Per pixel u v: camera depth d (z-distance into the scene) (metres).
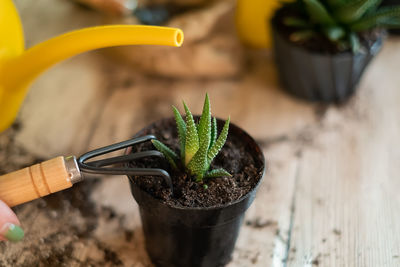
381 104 0.49
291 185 0.41
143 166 0.32
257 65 0.53
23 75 0.38
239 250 0.37
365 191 0.41
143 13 0.52
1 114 0.41
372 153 0.44
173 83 0.50
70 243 0.37
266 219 0.39
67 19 0.55
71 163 0.30
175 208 0.29
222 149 0.34
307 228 0.38
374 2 0.43
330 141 0.45
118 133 0.45
